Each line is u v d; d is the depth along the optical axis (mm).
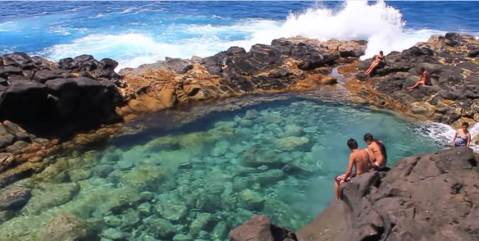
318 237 8742
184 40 28438
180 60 21047
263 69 21266
